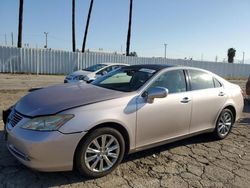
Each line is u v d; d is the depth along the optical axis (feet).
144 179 12.07
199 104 15.80
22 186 10.86
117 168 12.93
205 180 12.37
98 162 11.77
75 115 10.93
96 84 15.60
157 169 13.15
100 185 11.28
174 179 12.26
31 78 55.98
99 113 11.44
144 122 13.03
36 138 10.37
